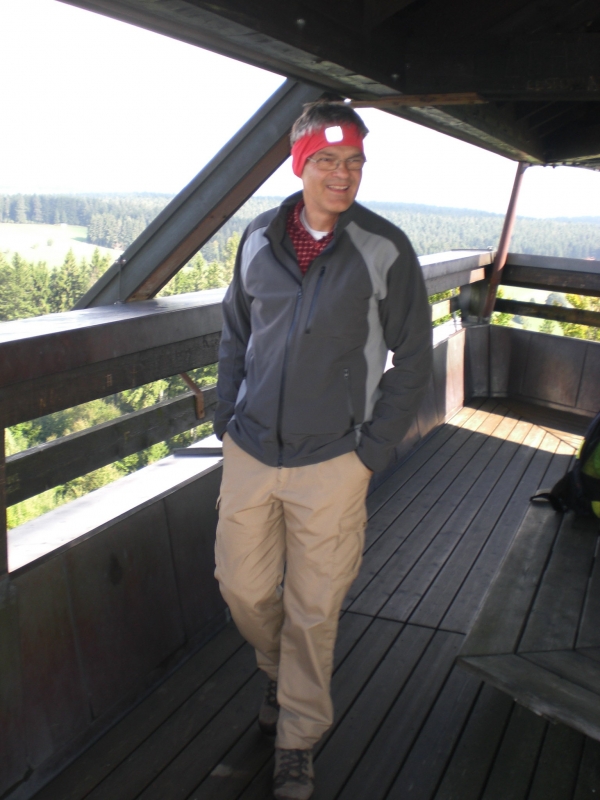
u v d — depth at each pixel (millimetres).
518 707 2088
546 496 2590
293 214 1628
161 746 1900
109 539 1985
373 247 1554
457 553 3031
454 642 2412
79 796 1729
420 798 1747
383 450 1645
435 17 2578
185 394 2486
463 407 5137
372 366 1644
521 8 2590
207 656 2291
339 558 1662
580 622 1857
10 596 1644
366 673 2240
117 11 1691
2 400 1578
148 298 2453
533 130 4336
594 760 1878
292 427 1604
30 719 1717
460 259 4656
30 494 1813
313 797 1742
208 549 2416
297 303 1572
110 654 1972
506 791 1770
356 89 2520
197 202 2273
